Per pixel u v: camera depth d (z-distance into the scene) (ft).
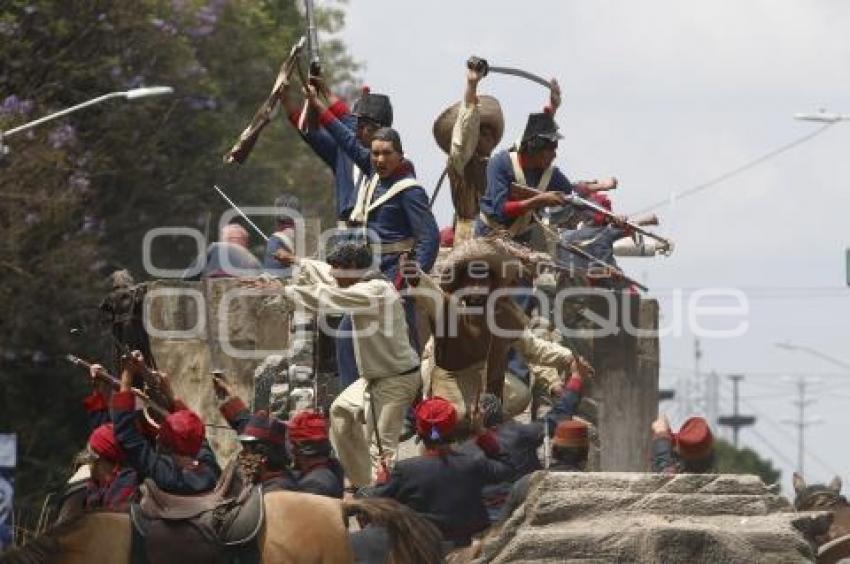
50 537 75.66
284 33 253.65
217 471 80.84
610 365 111.24
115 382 82.17
